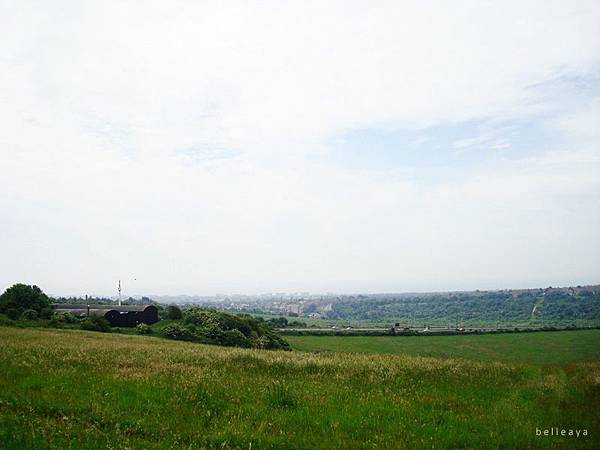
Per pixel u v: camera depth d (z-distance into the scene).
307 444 10.38
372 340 105.06
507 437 11.55
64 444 9.14
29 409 11.59
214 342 86.38
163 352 26.23
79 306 113.81
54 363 18.73
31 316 86.06
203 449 9.73
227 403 13.55
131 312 105.00
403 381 18.73
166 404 12.88
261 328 102.81
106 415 11.52
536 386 19.09
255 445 10.20
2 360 18.55
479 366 24.23
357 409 13.57
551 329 116.62
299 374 19.52
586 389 18.22
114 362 20.06
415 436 11.34
